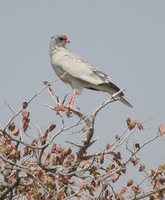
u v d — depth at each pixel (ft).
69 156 38.19
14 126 37.19
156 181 39.04
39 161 37.19
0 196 38.27
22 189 38.96
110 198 38.40
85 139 40.65
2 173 38.14
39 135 37.47
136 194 38.65
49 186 36.42
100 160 38.58
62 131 36.88
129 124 39.11
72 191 37.99
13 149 37.32
